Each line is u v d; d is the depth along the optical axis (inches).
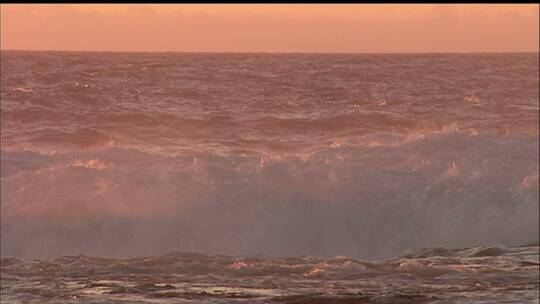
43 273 1907.0
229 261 2094.0
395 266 2014.0
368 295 1699.1
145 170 2743.6
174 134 4276.6
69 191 2564.0
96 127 4409.5
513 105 5959.6
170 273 1926.7
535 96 6702.8
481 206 2719.0
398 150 3132.4
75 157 2938.0
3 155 2938.0
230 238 2544.3
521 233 2630.4
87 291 1713.8
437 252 2284.7
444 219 2669.8
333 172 2807.6
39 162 2923.2
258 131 4475.9
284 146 4030.5
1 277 1854.1
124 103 5329.7
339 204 2669.8
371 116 5118.1
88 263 2028.8
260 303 1626.5
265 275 1918.1
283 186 2687.0
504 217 2682.1
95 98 5310.0
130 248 2472.9
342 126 4783.5
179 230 2522.1
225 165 2832.2
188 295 1684.3
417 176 2876.5
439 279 1879.9
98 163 2891.2
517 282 1841.8
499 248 2338.8
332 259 2153.1
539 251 2298.2
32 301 1619.1
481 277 1892.2
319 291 1747.0
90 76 7534.5
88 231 2469.2
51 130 4195.4
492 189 2797.7
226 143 4055.1
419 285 1814.7
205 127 4493.1
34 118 4608.8
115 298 1649.9
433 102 6122.1
